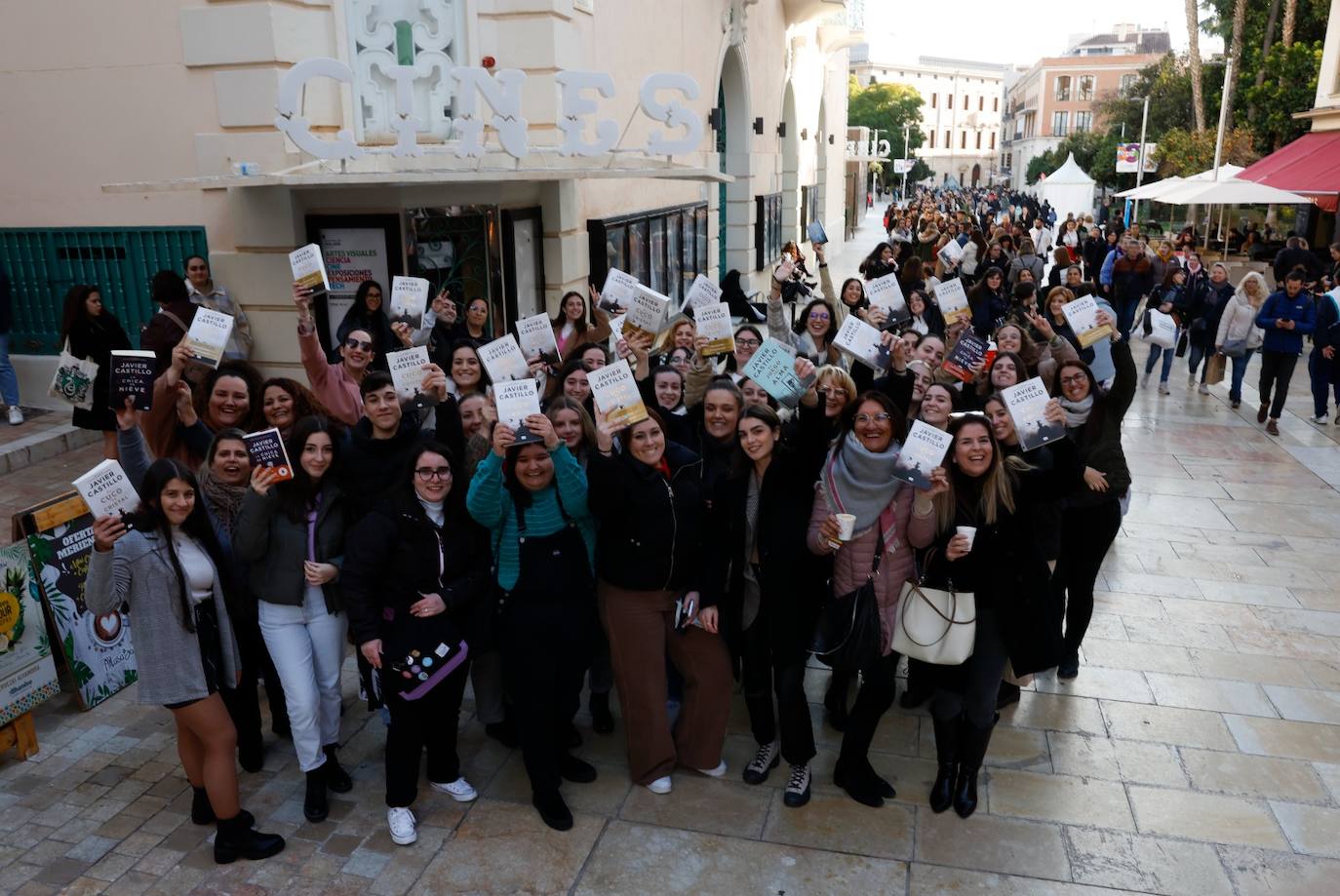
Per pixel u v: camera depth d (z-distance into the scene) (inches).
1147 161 1382.9
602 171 320.2
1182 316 564.1
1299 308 413.4
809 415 174.1
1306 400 491.8
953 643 166.1
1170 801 180.5
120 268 355.9
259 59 316.5
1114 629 249.1
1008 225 928.3
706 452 191.3
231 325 205.5
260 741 190.9
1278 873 161.9
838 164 1454.2
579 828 173.9
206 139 329.1
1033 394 167.0
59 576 205.5
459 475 172.4
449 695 171.9
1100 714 209.9
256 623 183.5
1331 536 310.2
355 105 334.3
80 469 340.2
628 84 475.5
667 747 182.4
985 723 172.2
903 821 175.2
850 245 1536.7
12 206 359.3
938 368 263.9
